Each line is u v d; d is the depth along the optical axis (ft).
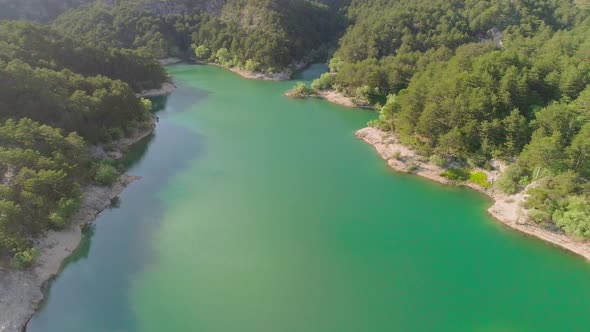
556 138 309.42
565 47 453.99
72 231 269.23
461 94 369.09
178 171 359.05
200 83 622.95
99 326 211.00
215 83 625.00
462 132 358.84
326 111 515.50
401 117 402.72
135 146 402.93
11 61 375.66
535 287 245.04
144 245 268.41
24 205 247.91
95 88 415.44
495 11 622.13
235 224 291.99
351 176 360.28
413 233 289.33
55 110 349.82
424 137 387.34
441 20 645.51
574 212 275.59
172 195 322.96
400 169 369.71
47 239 254.06
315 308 226.38
